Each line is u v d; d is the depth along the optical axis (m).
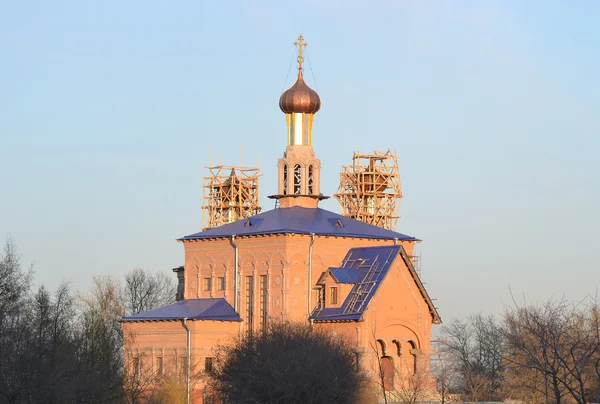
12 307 149.38
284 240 197.38
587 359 100.50
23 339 144.12
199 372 186.38
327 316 193.00
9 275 152.12
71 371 145.50
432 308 197.62
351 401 157.88
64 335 152.62
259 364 156.25
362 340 188.00
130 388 168.88
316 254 199.12
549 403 143.62
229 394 160.38
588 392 144.38
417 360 195.25
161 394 184.12
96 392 147.50
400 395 178.00
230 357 165.62
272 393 154.00
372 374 180.12
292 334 164.75
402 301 194.62
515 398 178.50
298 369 152.12
